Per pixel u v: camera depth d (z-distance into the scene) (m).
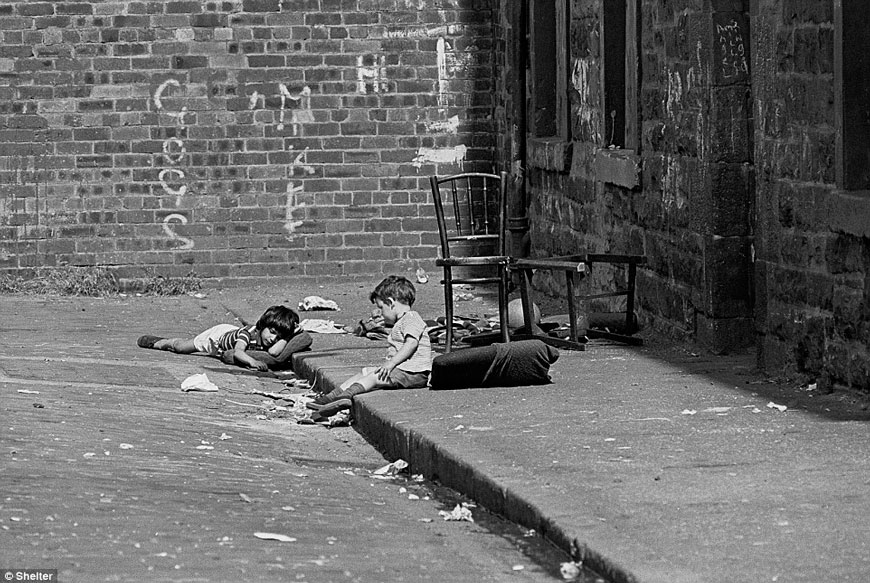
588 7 18.44
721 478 8.63
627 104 17.27
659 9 15.61
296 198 22.84
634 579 6.63
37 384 13.82
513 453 9.58
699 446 9.62
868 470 8.79
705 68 14.11
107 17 22.41
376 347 16.12
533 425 10.59
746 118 14.02
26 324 18.81
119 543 7.58
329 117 22.83
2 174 22.39
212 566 7.17
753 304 14.11
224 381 14.95
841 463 9.00
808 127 11.81
